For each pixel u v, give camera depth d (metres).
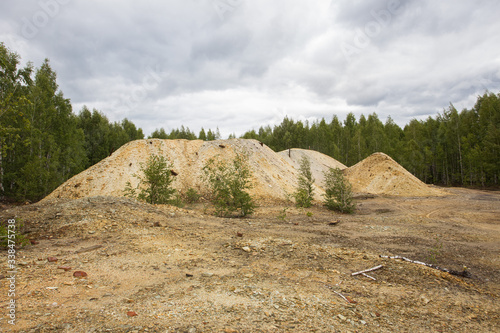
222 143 30.89
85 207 10.95
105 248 7.25
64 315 3.69
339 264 6.95
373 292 5.43
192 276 5.68
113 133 50.78
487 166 41.47
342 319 4.15
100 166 24.23
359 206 23.75
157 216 11.51
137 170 24.17
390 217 16.69
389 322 4.24
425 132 61.72
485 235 11.70
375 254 8.11
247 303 4.44
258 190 24.02
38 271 5.38
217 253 7.48
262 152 31.38
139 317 3.74
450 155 55.66
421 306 4.98
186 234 9.34
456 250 9.14
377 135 63.72
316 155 52.56
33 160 24.88
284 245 8.31
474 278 6.77
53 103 29.16
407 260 7.58
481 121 49.38
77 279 5.10
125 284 5.06
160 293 4.71
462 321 4.53
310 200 22.03
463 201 25.34
